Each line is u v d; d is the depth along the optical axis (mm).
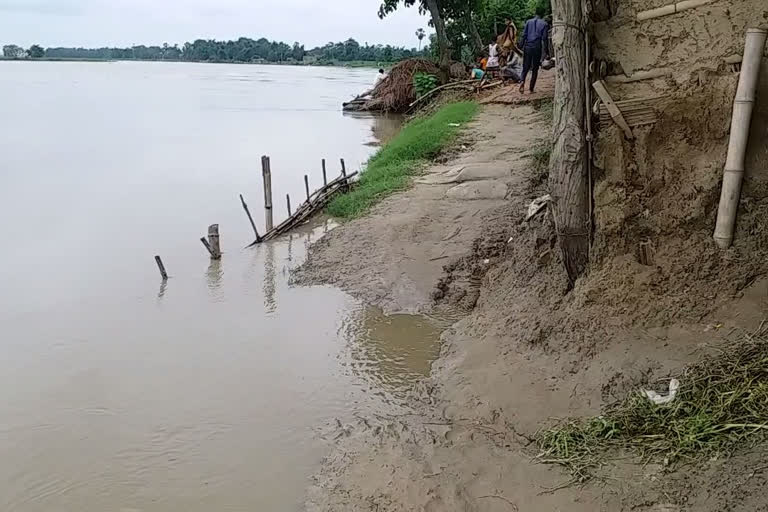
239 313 8781
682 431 4809
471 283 8914
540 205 8414
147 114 34188
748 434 4551
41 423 6395
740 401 4832
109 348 7906
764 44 5715
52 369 7449
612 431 5098
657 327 5984
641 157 6371
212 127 28344
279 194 15578
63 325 8578
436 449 5562
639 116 6309
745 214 5961
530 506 4641
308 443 5891
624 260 6398
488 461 5254
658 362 5645
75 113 34562
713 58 6051
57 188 16375
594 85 6324
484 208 10625
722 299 5820
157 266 10750
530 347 6684
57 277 10344
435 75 28406
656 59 6238
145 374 7262
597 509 4438
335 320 8414
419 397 6535
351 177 14414
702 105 6078
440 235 10109
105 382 7121
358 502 5035
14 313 8992
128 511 5168
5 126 28578
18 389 7031
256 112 35156
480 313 7980
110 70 101562
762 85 5812
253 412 6422
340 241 10664
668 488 4414
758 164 5922
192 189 16219
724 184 5883
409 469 5301
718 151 6070
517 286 7855
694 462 4531
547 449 5215
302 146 22641
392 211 11328
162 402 6672
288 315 8648
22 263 11008
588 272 6680
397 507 4887
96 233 12641
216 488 5371
